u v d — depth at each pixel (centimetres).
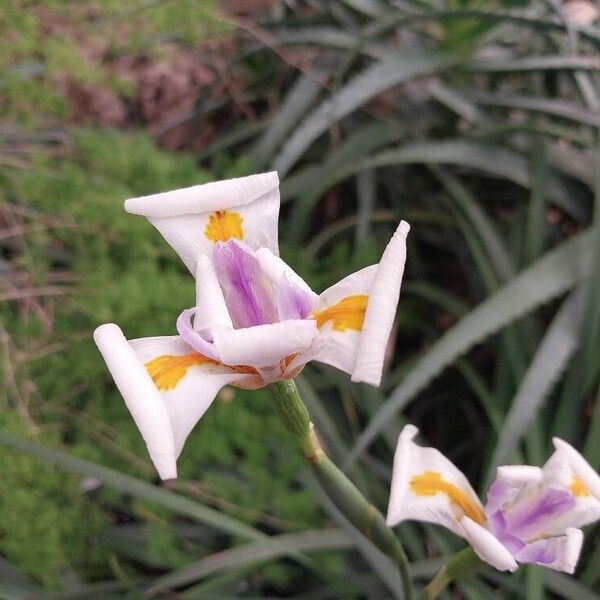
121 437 41
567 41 60
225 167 59
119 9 53
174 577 38
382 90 55
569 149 54
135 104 72
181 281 46
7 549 38
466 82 61
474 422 52
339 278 51
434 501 27
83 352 43
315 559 40
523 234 54
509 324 47
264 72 67
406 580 28
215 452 42
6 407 41
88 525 41
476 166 53
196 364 25
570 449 28
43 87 52
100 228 47
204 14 54
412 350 58
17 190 47
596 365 43
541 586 37
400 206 59
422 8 60
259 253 26
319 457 27
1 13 48
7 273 49
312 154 64
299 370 26
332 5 65
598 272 43
